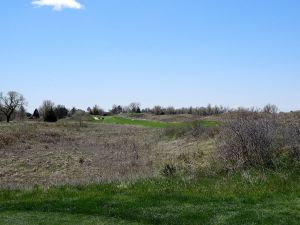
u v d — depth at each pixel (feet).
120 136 180.55
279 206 40.37
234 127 63.87
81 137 176.45
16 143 140.36
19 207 43.80
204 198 44.19
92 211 41.39
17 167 96.43
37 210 42.65
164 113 411.54
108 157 111.34
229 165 58.70
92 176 80.23
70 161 104.83
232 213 38.96
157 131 172.65
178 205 42.19
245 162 58.80
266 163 57.36
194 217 38.37
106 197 46.57
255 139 60.23
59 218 39.42
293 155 57.93
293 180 49.21
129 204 43.04
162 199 44.57
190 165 66.49
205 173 57.36
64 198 47.67
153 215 39.22
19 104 338.95
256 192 45.32
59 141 157.58
